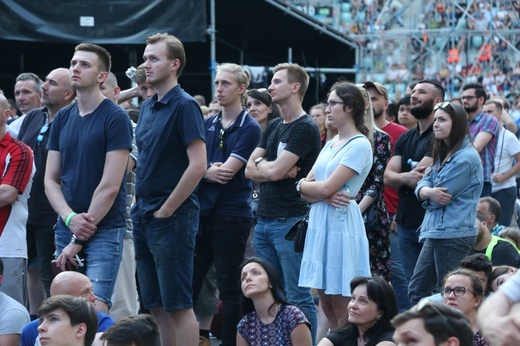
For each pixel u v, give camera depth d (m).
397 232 19.20
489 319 6.62
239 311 17.34
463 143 16.91
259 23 33.84
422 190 16.94
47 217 18.06
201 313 19.11
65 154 15.66
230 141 17.95
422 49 43.84
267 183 17.20
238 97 18.23
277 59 37.00
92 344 13.55
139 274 15.73
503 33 43.81
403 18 45.38
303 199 16.31
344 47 35.28
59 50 35.53
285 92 17.08
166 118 15.09
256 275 15.24
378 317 13.73
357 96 15.84
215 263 17.58
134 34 29.58
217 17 33.75
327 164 15.76
